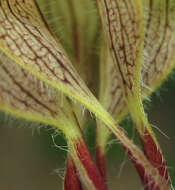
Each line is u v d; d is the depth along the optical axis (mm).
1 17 74
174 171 121
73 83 72
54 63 73
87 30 84
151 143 74
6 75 83
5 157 135
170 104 134
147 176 74
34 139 133
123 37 74
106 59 84
